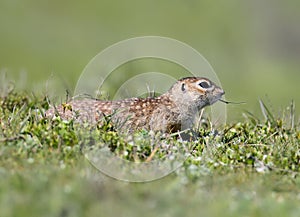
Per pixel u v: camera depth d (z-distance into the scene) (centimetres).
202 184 2331
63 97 3769
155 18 13175
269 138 3012
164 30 12769
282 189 2420
